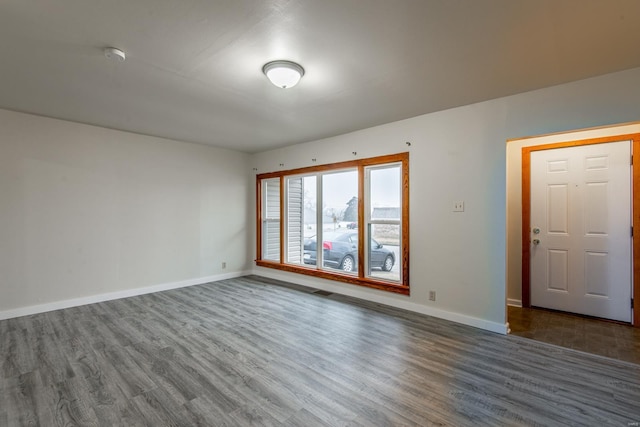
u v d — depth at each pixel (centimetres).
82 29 194
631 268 333
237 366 241
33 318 349
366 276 432
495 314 315
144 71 252
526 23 187
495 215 316
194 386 214
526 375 229
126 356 257
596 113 262
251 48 218
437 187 354
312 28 193
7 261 351
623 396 203
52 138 380
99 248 417
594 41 207
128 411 187
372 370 236
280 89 288
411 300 377
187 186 507
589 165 358
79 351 265
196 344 281
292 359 253
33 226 368
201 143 516
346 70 250
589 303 357
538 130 289
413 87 284
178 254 496
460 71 252
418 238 370
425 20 185
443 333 308
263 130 433
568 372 233
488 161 319
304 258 527
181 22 187
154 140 469
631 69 247
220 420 180
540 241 387
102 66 243
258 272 591
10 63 238
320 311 375
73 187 396
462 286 337
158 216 474
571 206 368
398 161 391
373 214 429
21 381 219
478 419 181
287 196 547
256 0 166
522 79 267
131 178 446
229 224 566
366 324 332
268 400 199
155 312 371
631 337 299
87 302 405
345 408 191
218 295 448
